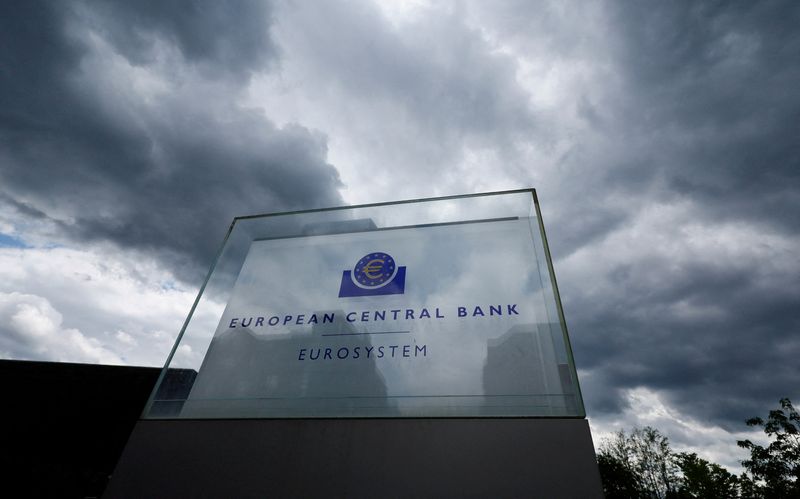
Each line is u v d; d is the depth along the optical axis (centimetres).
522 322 359
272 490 279
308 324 403
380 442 289
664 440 2922
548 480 249
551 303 367
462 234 455
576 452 259
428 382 329
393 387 332
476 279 405
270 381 357
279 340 393
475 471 261
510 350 340
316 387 345
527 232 438
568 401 292
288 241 497
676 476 2697
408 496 259
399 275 429
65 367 640
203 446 310
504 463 262
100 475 575
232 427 319
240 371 370
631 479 2819
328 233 497
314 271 456
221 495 282
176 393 358
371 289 423
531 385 310
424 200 500
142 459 307
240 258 488
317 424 309
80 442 587
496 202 477
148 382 672
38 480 540
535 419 281
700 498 2342
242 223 527
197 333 405
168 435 320
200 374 372
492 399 305
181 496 284
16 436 558
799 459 1798
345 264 455
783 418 1917
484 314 373
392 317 390
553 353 329
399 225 483
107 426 612
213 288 448
